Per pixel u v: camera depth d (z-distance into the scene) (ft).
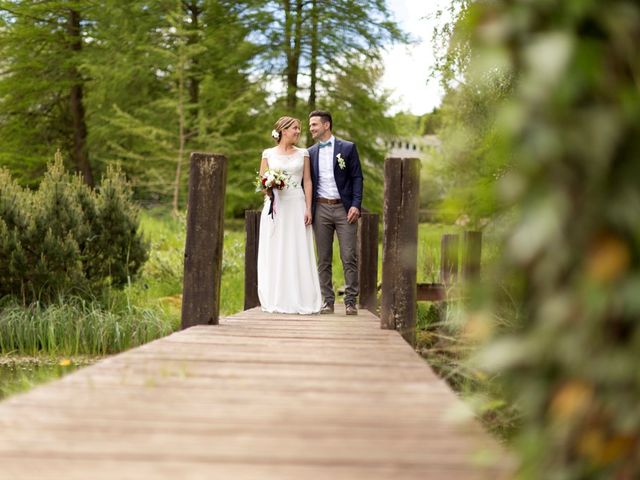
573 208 4.78
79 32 92.94
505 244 5.40
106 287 35.24
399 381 12.27
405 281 19.69
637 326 4.91
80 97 93.86
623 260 4.69
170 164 83.66
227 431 8.99
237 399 10.72
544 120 4.76
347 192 25.57
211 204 19.90
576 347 4.97
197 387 11.48
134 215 36.37
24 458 7.80
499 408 12.88
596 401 5.04
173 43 85.51
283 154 25.58
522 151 4.95
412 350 15.90
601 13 4.59
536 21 4.77
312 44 80.79
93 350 29.27
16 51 90.53
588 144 4.61
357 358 14.69
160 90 90.43
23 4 89.56
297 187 25.50
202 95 85.66
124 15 83.61
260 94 84.33
